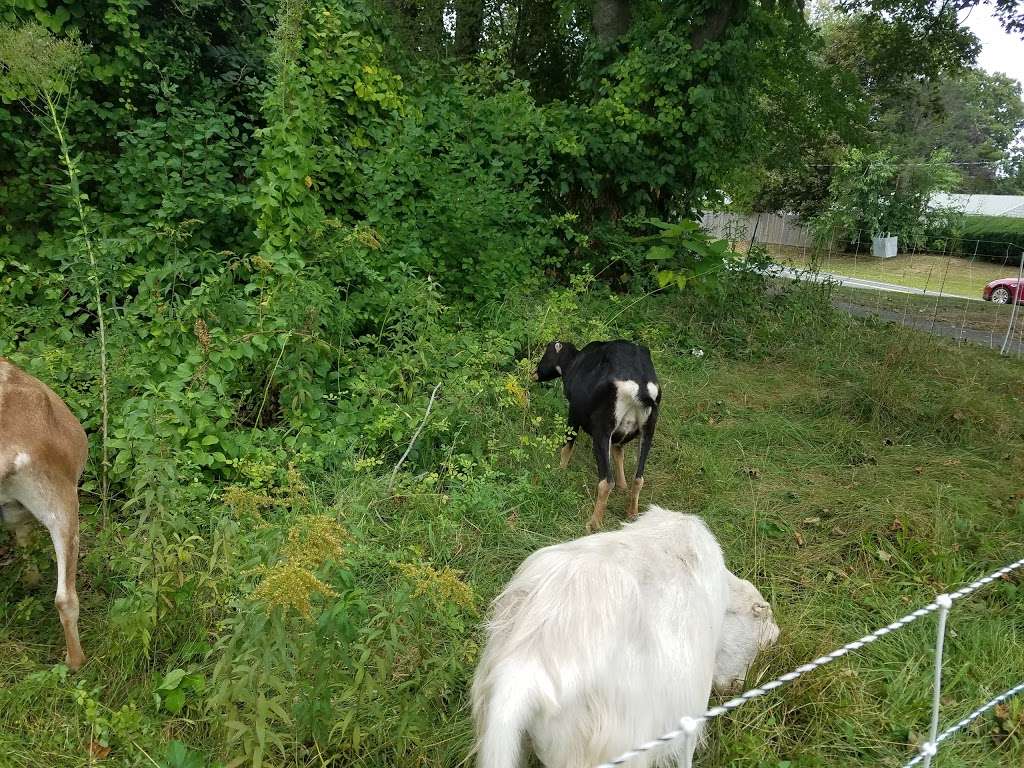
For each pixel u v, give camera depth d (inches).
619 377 196.1
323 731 109.6
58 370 189.0
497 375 247.1
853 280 799.1
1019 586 172.7
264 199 230.2
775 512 205.3
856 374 313.9
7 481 126.6
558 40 591.5
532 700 84.9
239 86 302.5
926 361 334.3
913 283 816.9
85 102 259.4
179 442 175.0
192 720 117.0
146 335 204.7
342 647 112.5
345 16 294.8
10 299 226.8
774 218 1050.1
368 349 243.4
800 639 147.2
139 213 257.1
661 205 436.5
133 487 155.1
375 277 247.8
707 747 122.3
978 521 202.8
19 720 116.6
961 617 161.0
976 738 130.0
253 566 122.6
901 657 149.6
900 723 131.0
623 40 430.0
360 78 302.7
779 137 572.7
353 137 302.5
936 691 103.1
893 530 195.6
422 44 547.2
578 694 87.3
